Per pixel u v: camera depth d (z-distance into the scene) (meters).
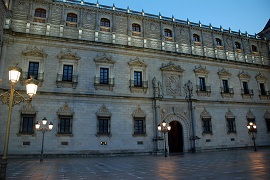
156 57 36.75
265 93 44.25
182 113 36.25
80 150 29.44
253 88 43.31
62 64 31.38
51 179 12.91
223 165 18.27
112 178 13.16
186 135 35.91
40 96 29.42
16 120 27.80
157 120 33.72
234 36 44.44
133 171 16.08
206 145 36.47
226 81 41.38
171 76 36.94
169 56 37.56
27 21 31.06
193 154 31.22
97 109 31.55
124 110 32.81
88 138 30.17
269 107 43.84
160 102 35.09
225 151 35.31
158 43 37.56
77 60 32.06
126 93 33.59
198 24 41.62
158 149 32.62
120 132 31.84
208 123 37.66
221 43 43.00
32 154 27.48
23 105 28.52
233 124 39.56
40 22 31.92
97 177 13.57
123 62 34.56
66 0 33.59
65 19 33.12
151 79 35.59
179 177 13.12
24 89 28.88
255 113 42.12
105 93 32.50
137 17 37.00
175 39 38.88
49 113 29.33
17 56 29.62
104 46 33.84
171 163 20.97
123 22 36.16
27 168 17.97
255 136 40.91
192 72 38.69
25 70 29.50
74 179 12.91
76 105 30.69
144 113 33.75
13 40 29.81
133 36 36.31
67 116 29.89
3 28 28.31
